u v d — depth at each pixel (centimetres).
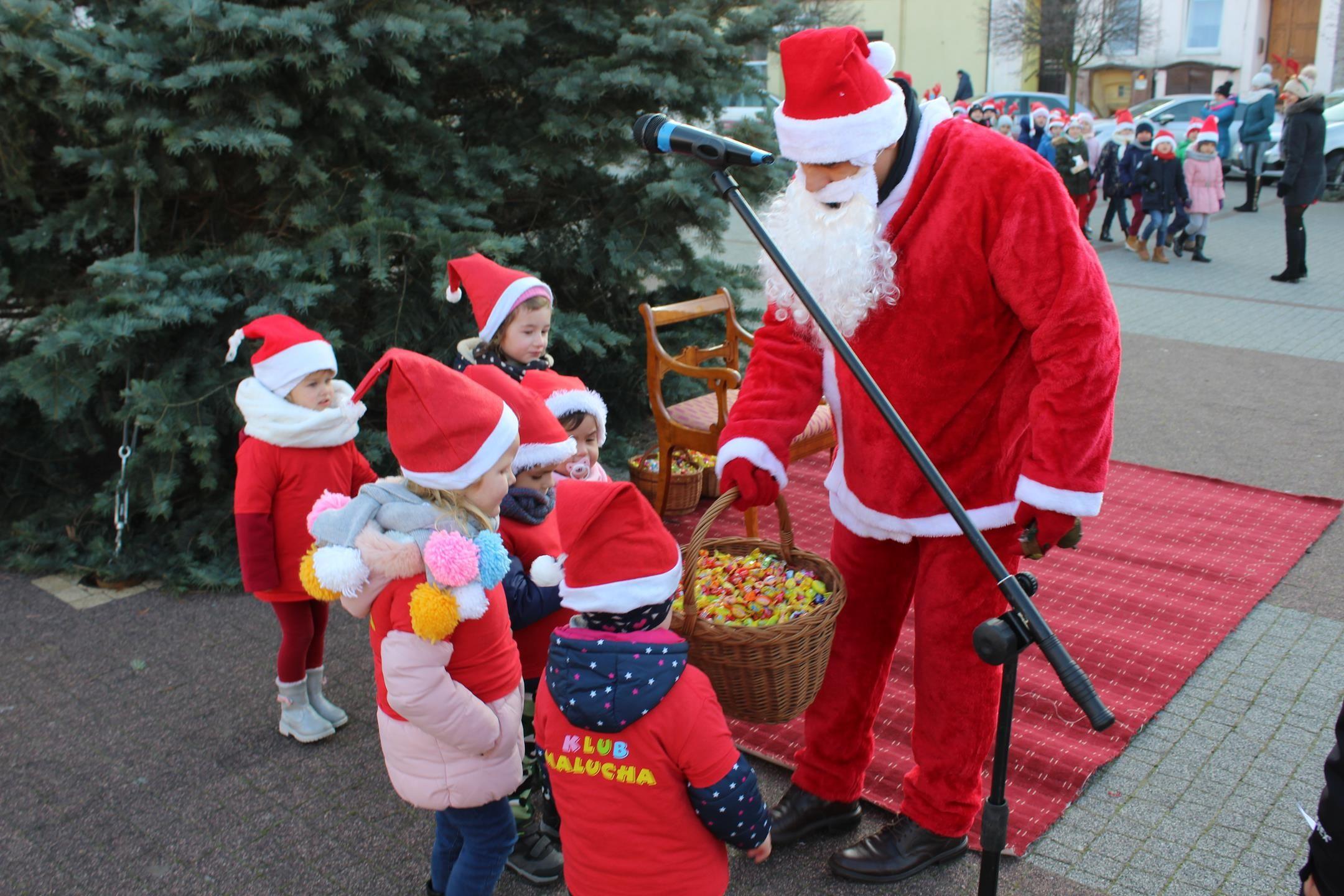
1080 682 173
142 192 423
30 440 452
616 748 185
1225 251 1105
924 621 247
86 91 383
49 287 444
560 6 509
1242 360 704
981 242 220
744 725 324
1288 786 287
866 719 266
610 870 187
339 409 290
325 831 274
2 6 372
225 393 411
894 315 229
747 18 529
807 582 250
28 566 416
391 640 201
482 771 213
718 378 424
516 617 241
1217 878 253
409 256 444
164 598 400
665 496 461
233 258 414
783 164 540
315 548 213
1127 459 543
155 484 391
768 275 244
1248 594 396
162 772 297
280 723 318
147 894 252
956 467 236
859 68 214
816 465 551
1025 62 2328
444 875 238
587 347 480
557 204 531
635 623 189
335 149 447
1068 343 212
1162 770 296
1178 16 2306
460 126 513
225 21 389
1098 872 257
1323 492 494
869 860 256
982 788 286
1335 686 336
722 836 188
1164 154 1023
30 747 308
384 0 427
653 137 216
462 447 202
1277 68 2242
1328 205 1398
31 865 261
